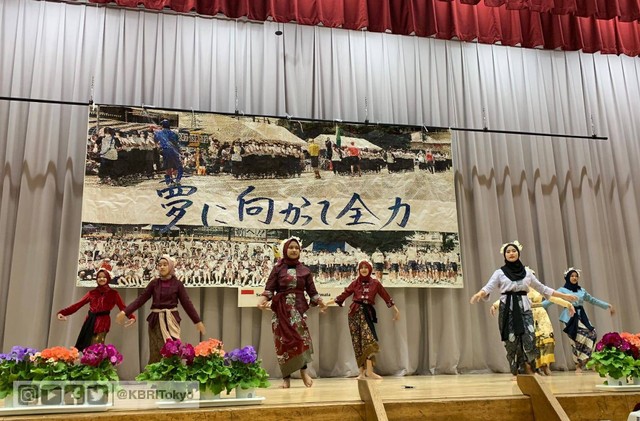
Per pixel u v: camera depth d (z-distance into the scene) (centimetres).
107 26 711
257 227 695
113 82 701
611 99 875
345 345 704
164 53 724
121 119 674
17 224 643
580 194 834
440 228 753
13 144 663
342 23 724
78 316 634
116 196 658
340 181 733
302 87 757
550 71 865
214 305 684
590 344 694
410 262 736
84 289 644
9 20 689
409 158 761
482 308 767
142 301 543
